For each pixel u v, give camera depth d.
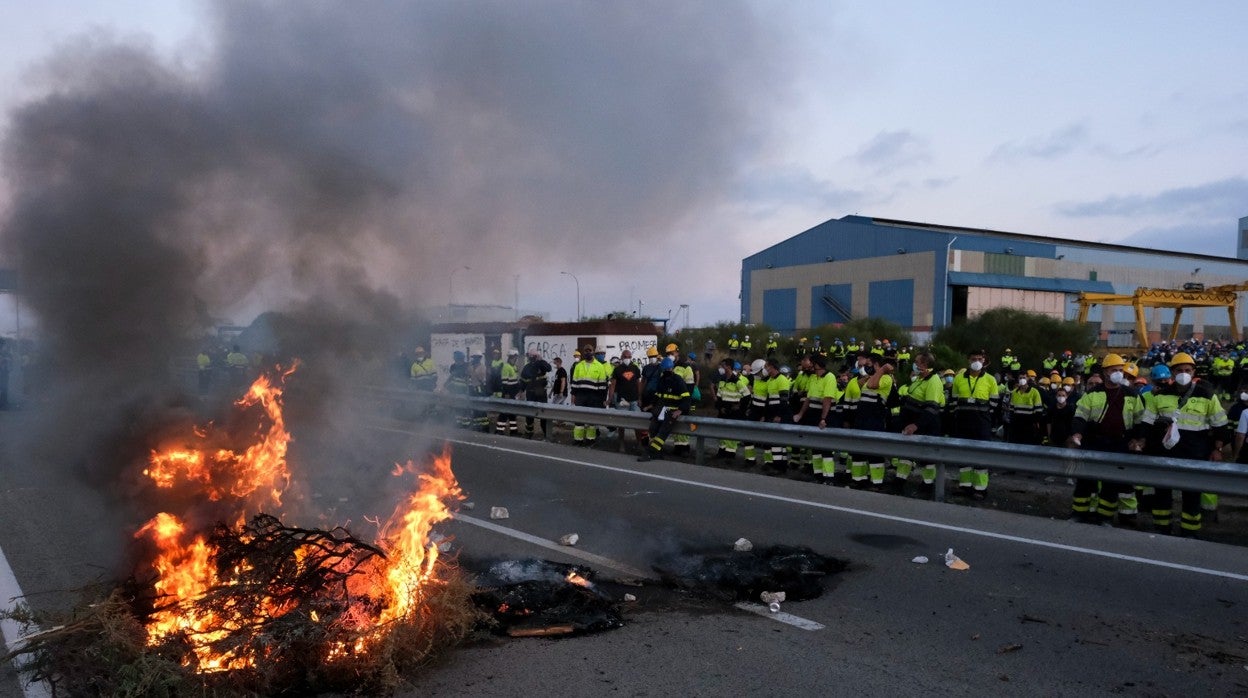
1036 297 54.16
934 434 9.78
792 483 9.90
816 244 56.41
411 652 4.09
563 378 16.38
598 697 3.86
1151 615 5.14
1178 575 6.02
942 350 33.22
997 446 8.47
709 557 6.34
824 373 10.90
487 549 6.52
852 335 36.62
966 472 9.62
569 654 4.38
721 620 4.96
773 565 6.08
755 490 9.34
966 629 4.85
